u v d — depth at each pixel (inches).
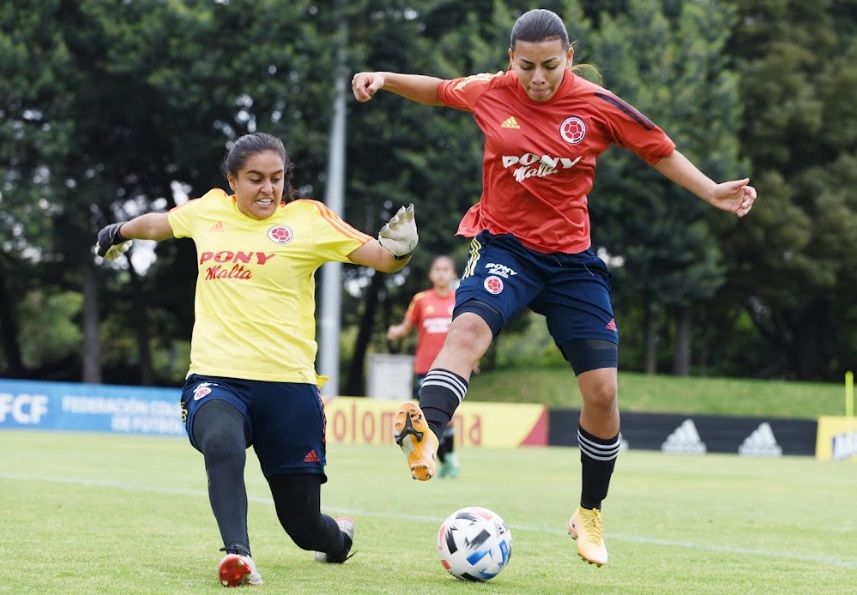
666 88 4549.7
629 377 4921.3
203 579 693.3
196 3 4220.0
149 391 3331.7
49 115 4325.8
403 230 697.6
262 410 704.4
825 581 794.8
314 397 717.9
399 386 3914.9
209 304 715.4
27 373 5718.5
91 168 4687.5
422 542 959.0
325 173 4690.0
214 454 666.8
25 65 4217.5
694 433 3681.1
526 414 3563.0
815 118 5442.9
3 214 4264.3
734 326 6884.8
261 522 1085.1
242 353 700.0
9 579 680.4
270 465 717.9
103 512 1124.5
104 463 1958.7
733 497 1690.5
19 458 2037.4
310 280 729.6
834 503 1614.2
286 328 711.1
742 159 5497.1
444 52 4643.2
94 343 4788.4
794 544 1054.4
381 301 5738.2
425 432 664.4
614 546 1000.2
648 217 4729.3
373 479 1827.0
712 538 1088.8
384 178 4849.9
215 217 727.7
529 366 6894.7
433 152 4598.9
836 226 5428.2
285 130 4192.9
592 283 770.2
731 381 4995.1
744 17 5693.9
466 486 1737.2
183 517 1098.1
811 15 5718.5
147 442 2768.2
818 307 6309.1
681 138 4569.4
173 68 4256.9
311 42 4136.3
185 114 4426.7
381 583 703.1
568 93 757.3
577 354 767.1
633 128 761.0
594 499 804.6
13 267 5369.1
